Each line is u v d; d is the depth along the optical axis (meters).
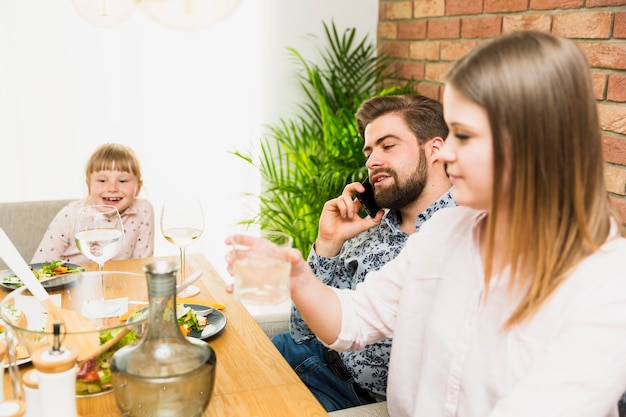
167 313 0.89
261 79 3.09
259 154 3.16
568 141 0.79
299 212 2.90
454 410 0.99
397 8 3.00
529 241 0.83
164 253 3.14
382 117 1.60
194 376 0.88
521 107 0.78
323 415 1.00
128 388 0.87
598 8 1.90
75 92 2.84
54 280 1.21
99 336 1.05
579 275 0.83
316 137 2.99
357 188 1.61
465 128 0.82
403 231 1.68
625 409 0.98
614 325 0.79
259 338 1.28
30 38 2.73
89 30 2.80
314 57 3.15
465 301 0.99
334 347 1.15
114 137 2.94
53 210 2.23
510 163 0.81
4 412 0.77
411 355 1.08
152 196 3.06
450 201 1.58
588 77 0.80
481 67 0.80
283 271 0.89
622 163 1.87
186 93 2.99
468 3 2.46
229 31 2.98
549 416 0.78
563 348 0.81
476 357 0.95
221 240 3.21
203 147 3.07
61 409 0.78
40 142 2.84
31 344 0.93
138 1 2.21
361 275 1.64
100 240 1.37
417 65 2.86
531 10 2.17
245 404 1.02
